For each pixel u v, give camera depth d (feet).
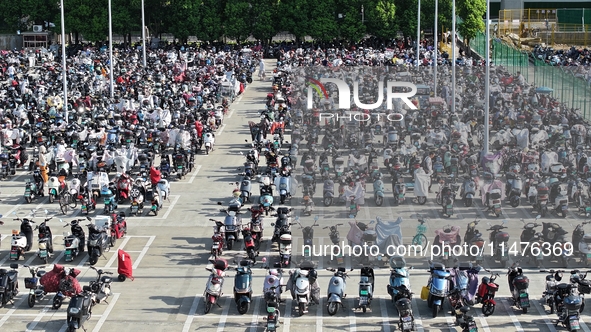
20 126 304.09
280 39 627.46
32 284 162.30
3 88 388.78
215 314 160.35
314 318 157.99
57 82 399.44
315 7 554.87
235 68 447.01
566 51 492.54
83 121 309.83
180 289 172.04
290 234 181.47
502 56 398.42
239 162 278.05
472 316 157.28
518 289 158.92
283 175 229.86
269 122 299.17
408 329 149.07
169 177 259.19
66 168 255.09
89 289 158.40
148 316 159.43
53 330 154.20
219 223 192.95
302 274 162.09
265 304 163.43
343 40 563.89
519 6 619.26
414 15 542.16
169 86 378.73
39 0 579.48
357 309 161.17
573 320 150.92
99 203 231.91
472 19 515.91
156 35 588.09
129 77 417.28
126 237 203.21
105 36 568.00
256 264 184.65
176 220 216.95
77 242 187.42
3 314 160.35
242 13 563.48
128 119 312.91
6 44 591.78
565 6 622.13
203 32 564.30
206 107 348.59
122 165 253.24
